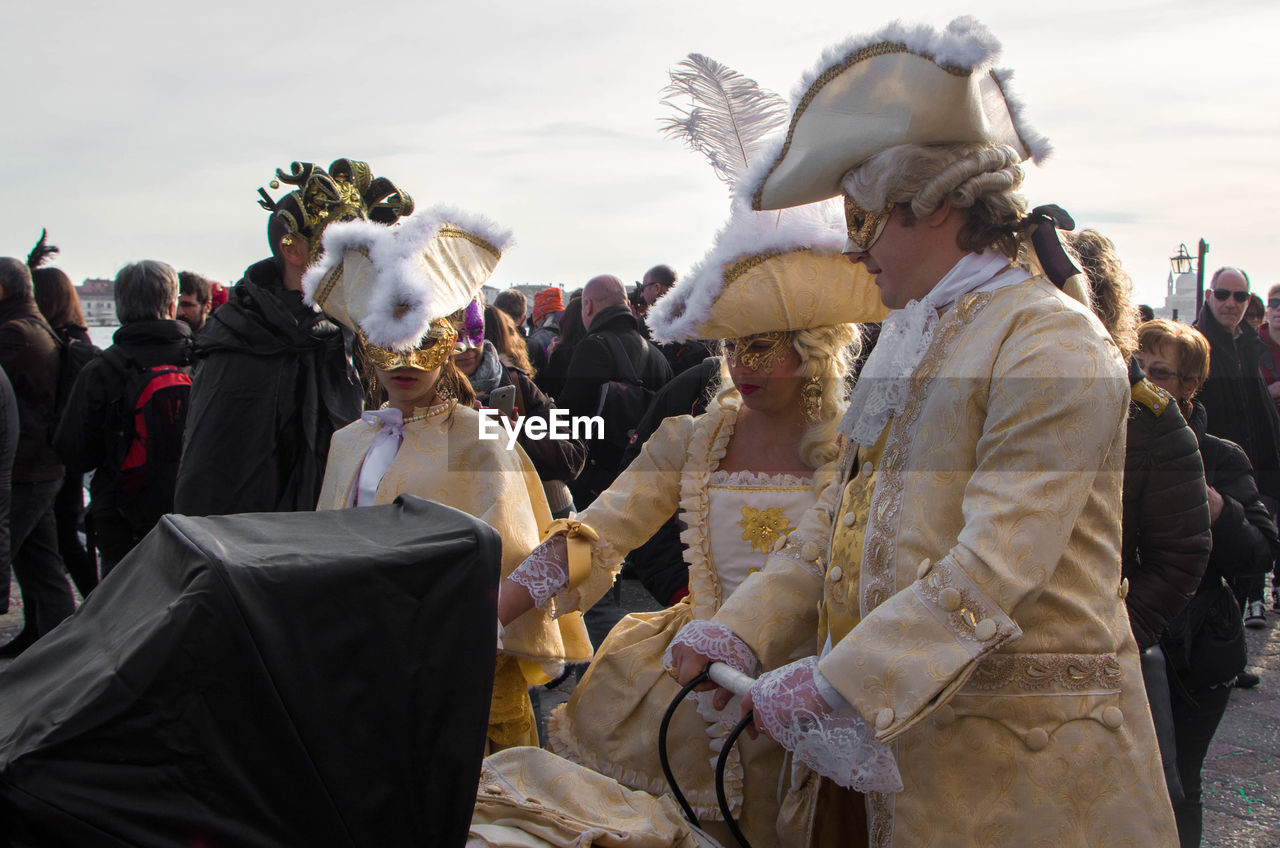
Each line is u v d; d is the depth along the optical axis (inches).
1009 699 60.4
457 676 52.2
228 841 46.1
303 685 48.1
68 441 166.2
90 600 54.8
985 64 59.5
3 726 45.8
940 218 64.4
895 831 63.2
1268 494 206.4
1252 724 169.9
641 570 114.8
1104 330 61.7
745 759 83.8
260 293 131.0
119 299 168.9
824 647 73.0
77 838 42.9
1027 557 56.5
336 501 99.4
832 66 65.1
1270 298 278.5
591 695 91.4
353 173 121.1
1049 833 59.9
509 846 62.8
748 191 71.1
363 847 50.6
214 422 128.7
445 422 97.0
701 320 83.7
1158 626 92.0
